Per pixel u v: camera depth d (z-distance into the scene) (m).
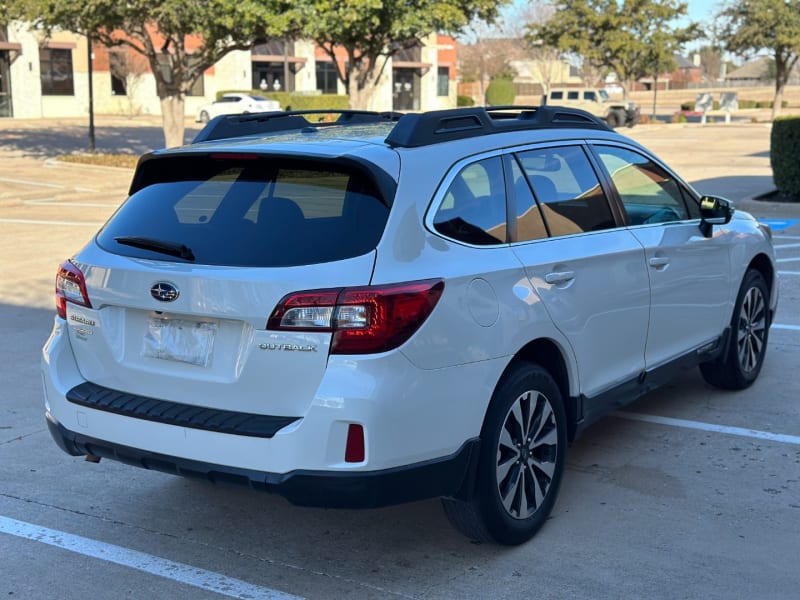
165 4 20.88
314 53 59.81
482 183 4.26
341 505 3.60
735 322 6.24
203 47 23.83
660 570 4.05
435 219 3.95
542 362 4.52
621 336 4.91
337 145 4.04
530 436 4.29
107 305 4.12
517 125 4.69
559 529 4.46
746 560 4.13
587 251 4.62
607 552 4.22
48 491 5.02
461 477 3.89
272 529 4.55
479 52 67.88
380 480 3.60
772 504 4.71
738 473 5.12
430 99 65.94
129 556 4.28
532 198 4.49
